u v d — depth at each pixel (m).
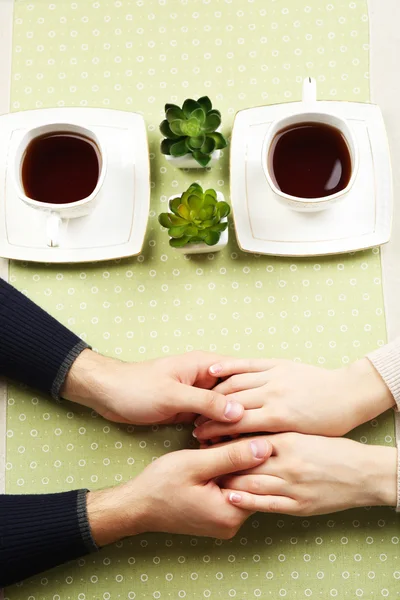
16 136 0.83
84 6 0.86
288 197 0.76
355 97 0.85
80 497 0.79
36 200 0.79
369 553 0.81
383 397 0.79
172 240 0.78
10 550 0.77
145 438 0.83
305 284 0.84
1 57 0.86
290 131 0.79
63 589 0.81
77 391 0.81
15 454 0.83
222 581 0.81
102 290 0.84
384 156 0.82
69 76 0.86
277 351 0.83
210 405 0.78
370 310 0.83
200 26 0.86
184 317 0.84
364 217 0.82
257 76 0.85
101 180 0.77
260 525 0.82
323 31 0.86
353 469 0.78
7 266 0.85
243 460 0.77
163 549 0.82
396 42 0.85
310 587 0.81
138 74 0.86
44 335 0.81
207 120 0.78
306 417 0.79
